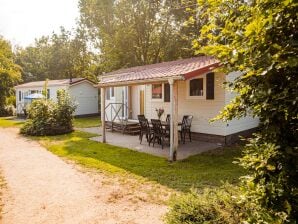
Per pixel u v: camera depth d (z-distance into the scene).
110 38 25.91
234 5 2.58
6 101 31.66
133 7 24.80
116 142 12.28
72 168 8.20
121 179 7.06
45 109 15.78
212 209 3.69
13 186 6.69
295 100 2.07
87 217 4.93
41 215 5.05
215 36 2.70
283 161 2.28
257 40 2.25
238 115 2.69
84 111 26.39
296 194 2.18
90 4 26.39
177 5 23.05
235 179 6.80
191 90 12.44
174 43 24.50
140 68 16.94
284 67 2.17
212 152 9.84
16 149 11.29
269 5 2.17
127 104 17.61
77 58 39.59
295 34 2.27
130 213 5.04
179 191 6.09
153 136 11.30
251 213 2.58
